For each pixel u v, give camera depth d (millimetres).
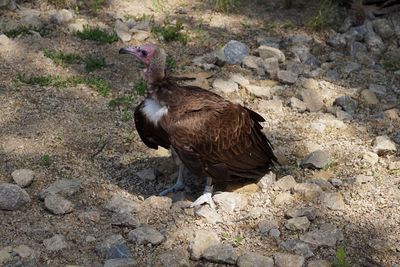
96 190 6434
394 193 6488
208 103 6047
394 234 5996
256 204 6312
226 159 6094
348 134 7438
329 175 6762
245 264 5551
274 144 7184
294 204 6309
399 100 8125
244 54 8695
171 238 5871
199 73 8391
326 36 9391
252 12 9828
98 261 5621
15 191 6117
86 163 6797
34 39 8750
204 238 5750
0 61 8312
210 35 9219
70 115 7465
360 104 8023
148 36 9031
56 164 6738
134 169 6754
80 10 9578
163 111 5980
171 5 9891
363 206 6324
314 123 7551
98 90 7914
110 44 8820
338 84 8367
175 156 6395
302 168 6859
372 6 9875
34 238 5805
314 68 8664
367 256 5750
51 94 7793
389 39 9344
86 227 5965
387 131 7531
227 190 6473
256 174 6402
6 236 5805
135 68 8414
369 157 6953
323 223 6094
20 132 7145
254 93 8039
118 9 9688
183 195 6422
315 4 10031
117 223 5969
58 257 5621
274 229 5973
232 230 6000
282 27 9508
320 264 5570
